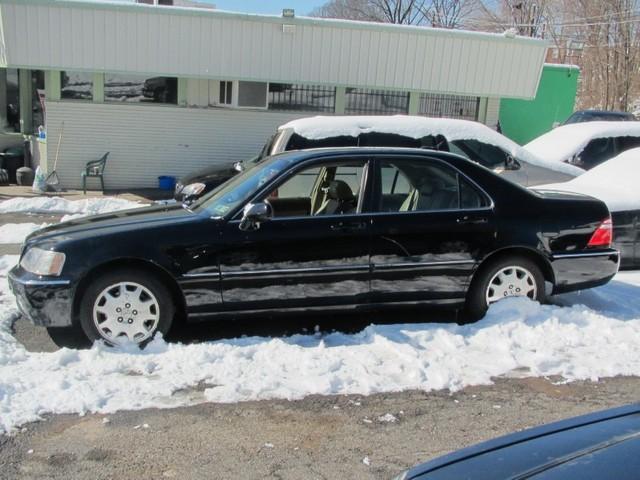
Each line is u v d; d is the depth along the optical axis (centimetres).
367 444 391
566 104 2103
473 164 591
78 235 521
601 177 884
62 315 513
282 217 543
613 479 206
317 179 580
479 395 459
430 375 481
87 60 1420
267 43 1502
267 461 369
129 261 519
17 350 509
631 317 614
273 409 430
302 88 1620
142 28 1430
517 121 2089
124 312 521
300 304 548
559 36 4228
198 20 1454
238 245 530
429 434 404
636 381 488
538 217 589
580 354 529
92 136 1527
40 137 1558
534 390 469
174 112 1562
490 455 246
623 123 1204
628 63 3744
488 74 1634
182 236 521
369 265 555
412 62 1584
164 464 364
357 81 1569
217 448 382
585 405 447
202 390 454
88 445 382
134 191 1532
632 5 3747
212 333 575
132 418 413
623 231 775
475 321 595
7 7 1352
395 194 571
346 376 473
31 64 1397
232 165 1115
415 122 941
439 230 566
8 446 379
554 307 596
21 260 543
